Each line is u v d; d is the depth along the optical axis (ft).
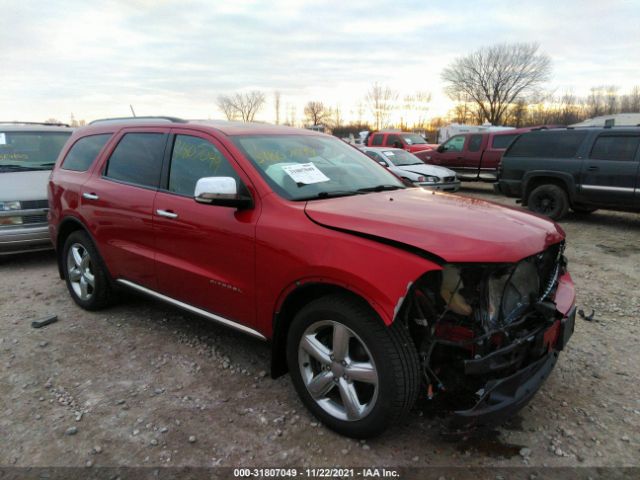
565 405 10.06
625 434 9.13
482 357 7.66
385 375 7.94
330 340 9.18
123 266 13.26
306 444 8.86
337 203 9.70
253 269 9.75
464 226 8.25
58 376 11.31
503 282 8.06
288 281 9.07
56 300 16.39
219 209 10.41
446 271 7.80
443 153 49.80
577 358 12.04
